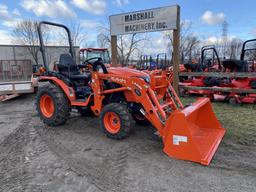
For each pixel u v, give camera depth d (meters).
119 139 3.89
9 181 2.72
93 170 2.92
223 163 2.99
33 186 2.60
